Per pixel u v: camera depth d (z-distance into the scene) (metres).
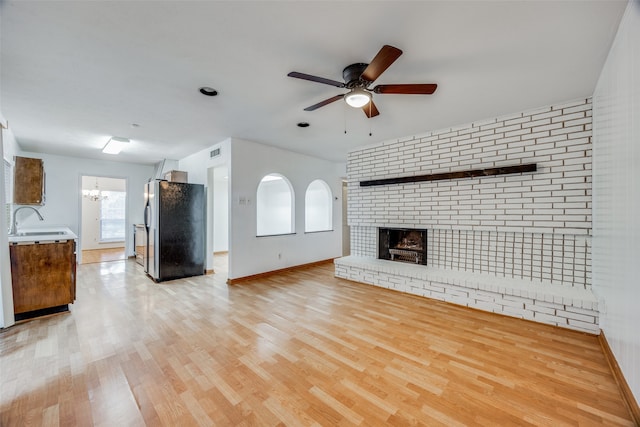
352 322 2.85
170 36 1.79
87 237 8.12
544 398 1.71
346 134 4.09
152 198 4.68
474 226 3.50
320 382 1.87
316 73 2.27
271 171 4.94
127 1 1.47
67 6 1.50
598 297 2.49
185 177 5.25
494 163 3.33
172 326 2.75
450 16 1.59
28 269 2.90
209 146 4.87
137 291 3.96
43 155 5.50
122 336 2.53
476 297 3.18
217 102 2.87
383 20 1.63
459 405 1.65
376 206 4.60
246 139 4.43
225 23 1.66
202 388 1.80
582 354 2.20
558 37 1.79
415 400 1.69
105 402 1.66
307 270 5.39
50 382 1.85
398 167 4.29
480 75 2.29
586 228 2.74
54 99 2.79
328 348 2.32
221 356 2.19
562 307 2.66
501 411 1.60
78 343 2.39
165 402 1.67
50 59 2.05
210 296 3.73
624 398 1.69
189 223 4.83
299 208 5.54
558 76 2.31
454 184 3.67
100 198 8.31
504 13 1.57
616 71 1.85
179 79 2.37
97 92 2.62
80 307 3.29
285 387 1.81
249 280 4.57
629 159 1.67
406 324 2.80
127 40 1.83
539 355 2.19
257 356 2.19
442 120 3.44
